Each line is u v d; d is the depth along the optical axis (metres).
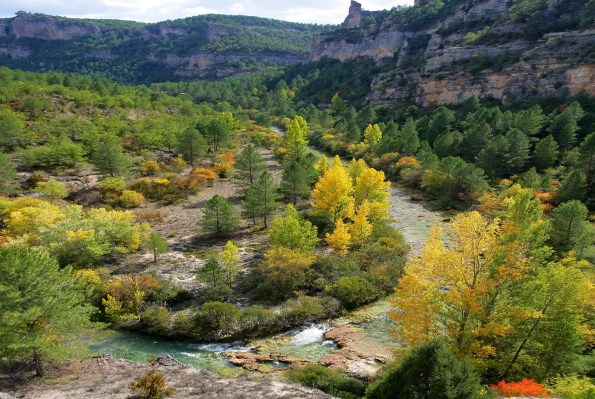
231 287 39.22
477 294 20.38
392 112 127.62
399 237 48.19
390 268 40.56
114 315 33.53
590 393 15.89
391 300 23.03
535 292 20.36
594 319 24.98
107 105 105.94
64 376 23.34
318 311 35.00
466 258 21.06
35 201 50.28
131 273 40.66
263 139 111.81
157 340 32.03
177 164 77.88
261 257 44.88
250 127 128.12
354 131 103.62
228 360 28.91
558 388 18.09
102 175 69.88
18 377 22.67
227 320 33.22
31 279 21.97
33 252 22.94
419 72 143.75
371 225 45.50
